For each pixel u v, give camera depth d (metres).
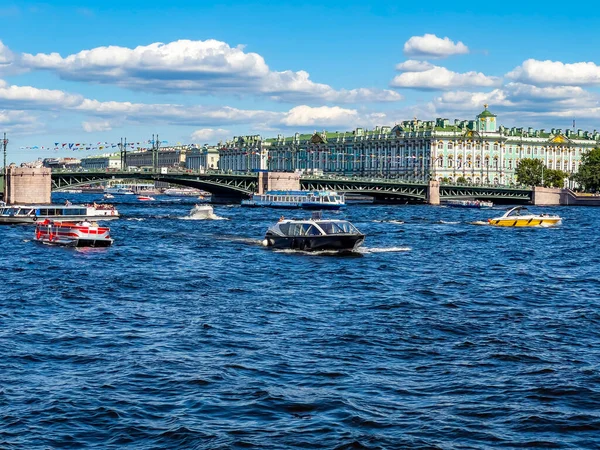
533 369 34.16
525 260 76.12
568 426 27.62
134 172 191.75
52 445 25.95
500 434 26.92
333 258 74.44
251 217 141.75
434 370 33.97
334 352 36.69
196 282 58.03
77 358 35.41
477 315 46.16
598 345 38.78
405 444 26.02
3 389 31.00
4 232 104.50
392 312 46.59
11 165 184.38
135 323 42.72
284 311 46.47
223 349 37.03
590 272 67.06
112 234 100.62
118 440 26.34
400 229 115.88
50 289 53.78
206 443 25.97
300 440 26.25
